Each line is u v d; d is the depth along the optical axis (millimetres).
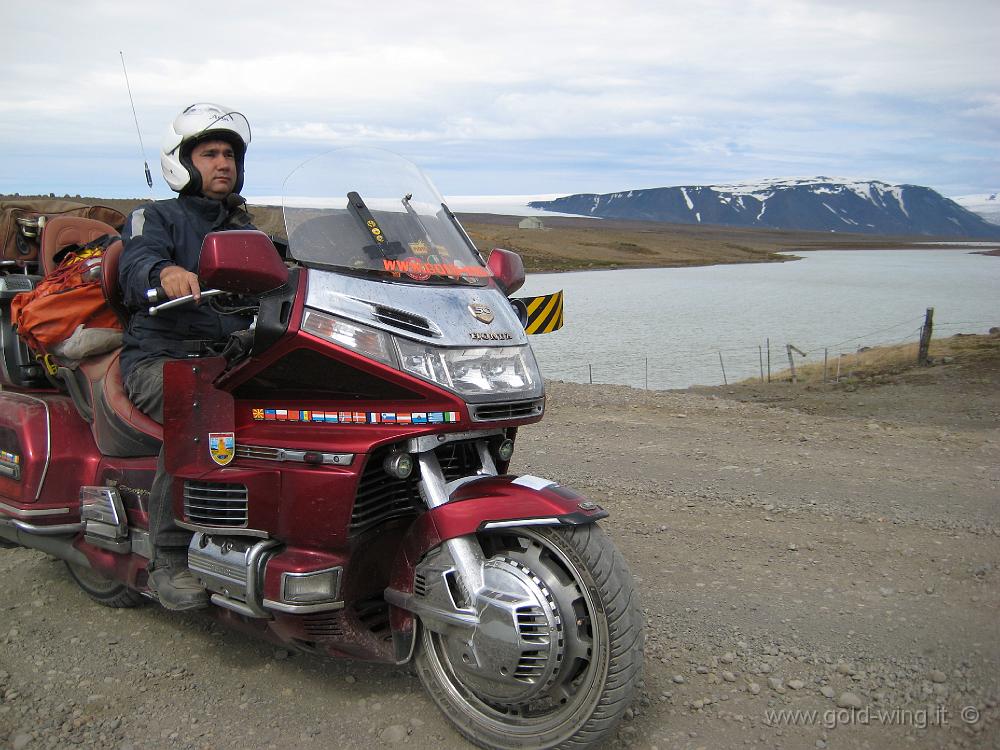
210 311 4086
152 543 3869
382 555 3594
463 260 3721
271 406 3467
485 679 3209
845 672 3826
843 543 5379
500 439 3633
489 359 3371
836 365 20391
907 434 8258
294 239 3406
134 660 4105
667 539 5551
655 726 3467
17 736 3467
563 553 3119
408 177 3865
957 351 18953
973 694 3611
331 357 3250
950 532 5516
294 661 4066
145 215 4137
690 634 4238
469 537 3248
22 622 4535
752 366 24453
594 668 3059
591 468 7219
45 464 4352
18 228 5047
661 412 9531
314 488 3293
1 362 4980
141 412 4086
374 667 4000
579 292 77250
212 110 4145
